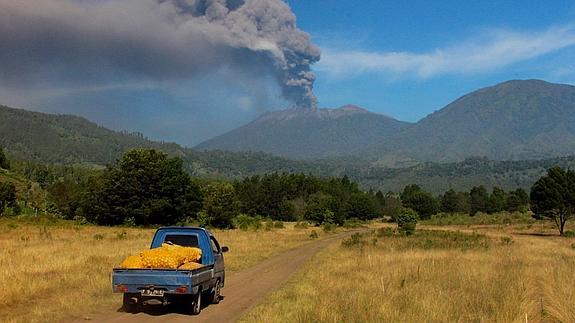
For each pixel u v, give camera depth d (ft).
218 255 50.52
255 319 38.73
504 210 463.42
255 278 67.36
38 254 77.30
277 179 542.57
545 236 197.98
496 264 77.51
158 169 239.30
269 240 147.23
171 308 44.21
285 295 51.08
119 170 241.55
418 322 36.60
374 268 72.49
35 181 565.12
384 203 525.75
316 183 517.55
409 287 52.47
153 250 42.52
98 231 168.45
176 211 246.68
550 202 201.77
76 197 277.03
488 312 40.57
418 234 185.06
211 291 47.39
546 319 39.11
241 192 458.50
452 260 83.35
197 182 277.64
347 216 408.05
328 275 65.51
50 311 39.81
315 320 38.34
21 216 239.91
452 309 40.91
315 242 154.71
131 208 234.58
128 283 40.19
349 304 43.11
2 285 46.50
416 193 433.48
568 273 63.77
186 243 47.60
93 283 52.65
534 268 71.72
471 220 363.56
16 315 38.09
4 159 507.30
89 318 38.58
